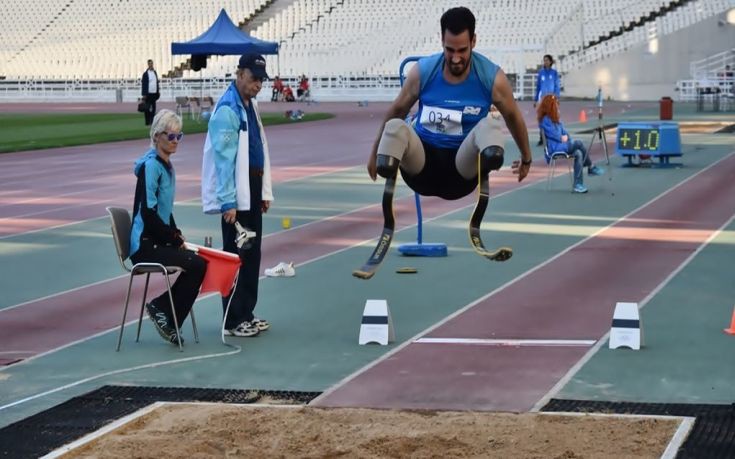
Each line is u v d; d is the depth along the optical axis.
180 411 9.64
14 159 36.12
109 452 8.52
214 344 12.11
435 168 9.31
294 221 21.44
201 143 42.47
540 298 14.11
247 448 8.58
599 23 75.56
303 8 85.06
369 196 25.27
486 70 9.22
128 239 12.20
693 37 69.81
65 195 26.38
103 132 48.47
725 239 18.52
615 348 11.53
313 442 8.71
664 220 20.75
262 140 12.44
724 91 60.28
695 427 8.87
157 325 12.08
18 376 11.00
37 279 16.11
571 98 72.00
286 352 11.70
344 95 79.81
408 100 9.36
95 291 15.21
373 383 10.45
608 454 8.28
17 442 8.89
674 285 14.80
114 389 10.40
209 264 12.08
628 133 30.50
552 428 8.91
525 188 25.98
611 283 14.99
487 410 9.49
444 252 17.31
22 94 84.25
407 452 8.42
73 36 88.38
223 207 12.04
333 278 15.68
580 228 19.94
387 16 83.00
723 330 12.27
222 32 55.75
